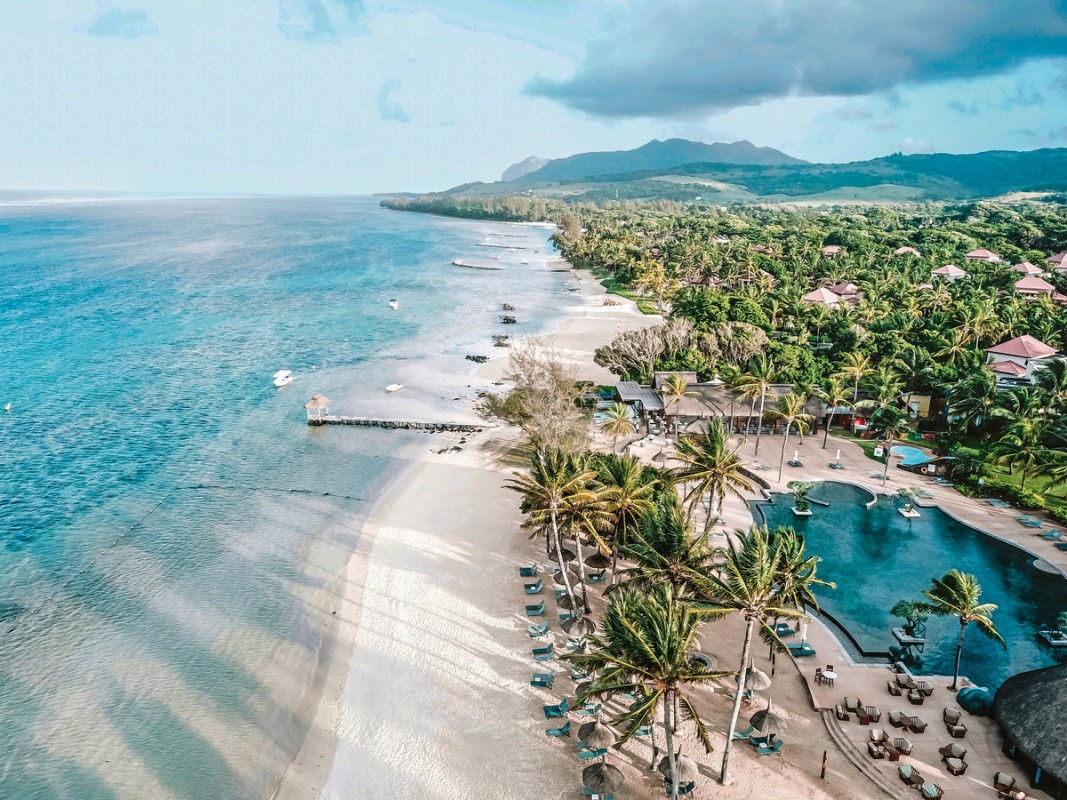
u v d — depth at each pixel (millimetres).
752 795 33875
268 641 47625
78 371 113062
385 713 40656
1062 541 59781
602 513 47094
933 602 42688
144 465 77750
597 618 48219
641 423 86375
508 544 59438
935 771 35125
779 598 38000
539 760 36781
